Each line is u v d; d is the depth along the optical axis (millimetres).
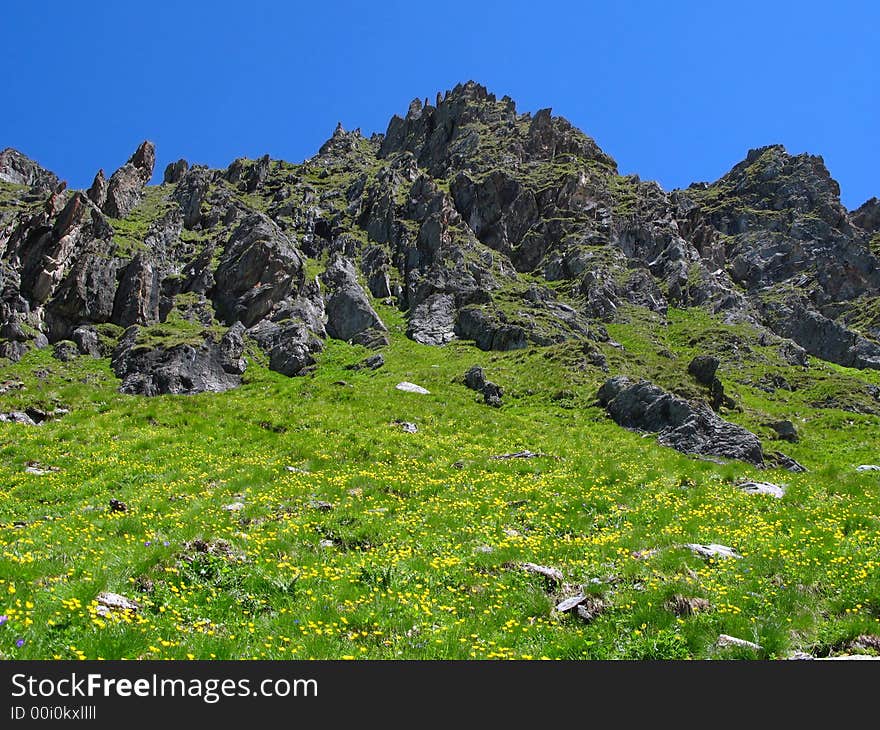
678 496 24422
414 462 29922
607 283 88250
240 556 15812
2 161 115688
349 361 64438
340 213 100000
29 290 68062
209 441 31734
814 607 13469
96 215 75062
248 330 68188
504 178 104625
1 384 49375
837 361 94312
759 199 125938
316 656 11070
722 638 11789
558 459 31703
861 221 127125
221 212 96250
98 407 35562
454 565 15984
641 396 44062
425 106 138250
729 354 80750
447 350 68062
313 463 28641
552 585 14914
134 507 21000
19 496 23312
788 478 28047
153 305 70000
